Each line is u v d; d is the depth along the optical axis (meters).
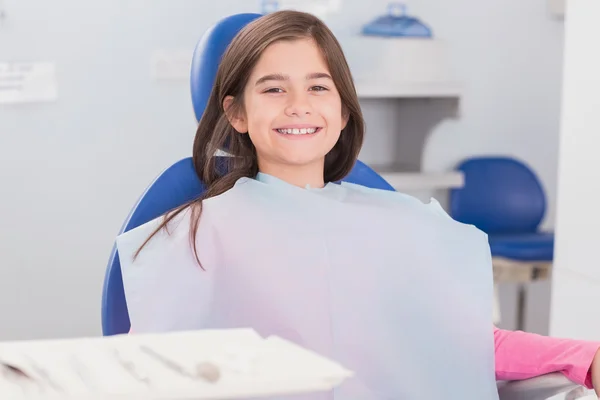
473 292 1.21
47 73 2.50
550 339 1.15
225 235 1.16
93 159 2.59
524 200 2.84
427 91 2.56
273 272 1.15
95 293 2.66
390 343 1.16
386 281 1.19
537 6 2.94
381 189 1.43
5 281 2.57
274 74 1.24
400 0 2.79
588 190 1.72
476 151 2.94
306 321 1.14
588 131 1.71
